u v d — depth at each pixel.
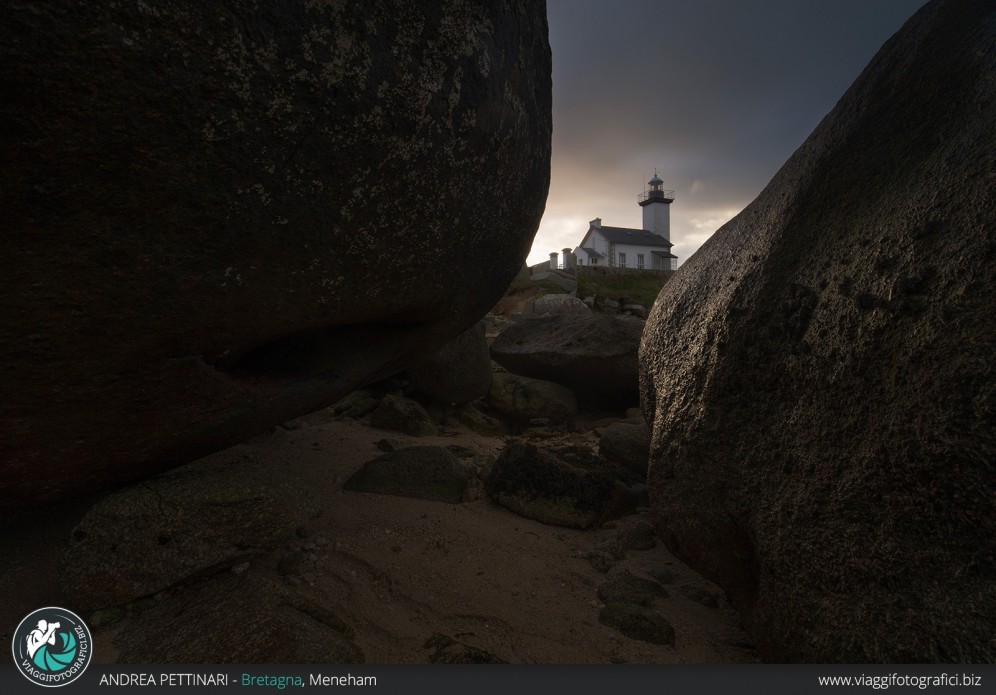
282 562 2.12
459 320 2.69
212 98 1.27
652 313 2.78
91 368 1.49
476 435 4.71
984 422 1.17
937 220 1.42
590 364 5.34
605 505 2.83
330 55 1.42
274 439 3.55
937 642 1.17
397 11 1.54
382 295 2.00
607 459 3.60
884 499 1.33
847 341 1.51
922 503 1.25
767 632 1.59
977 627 1.13
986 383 1.18
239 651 1.54
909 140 1.72
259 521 1.90
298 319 1.82
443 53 1.69
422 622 1.89
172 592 1.81
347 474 3.12
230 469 2.06
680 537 1.96
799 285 1.76
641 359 2.74
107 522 1.76
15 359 1.37
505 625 1.89
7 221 1.20
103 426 1.65
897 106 1.85
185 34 1.20
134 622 1.71
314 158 1.50
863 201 1.75
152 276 1.42
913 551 1.26
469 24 1.76
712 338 2.02
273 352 2.16
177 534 1.79
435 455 3.07
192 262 1.46
